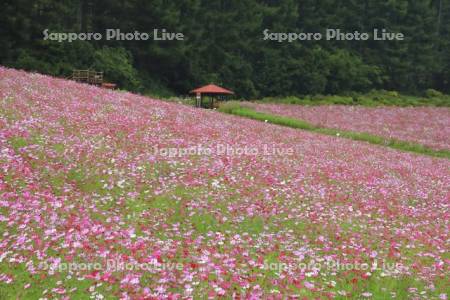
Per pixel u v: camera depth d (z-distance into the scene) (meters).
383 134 38.59
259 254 9.34
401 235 11.29
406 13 91.38
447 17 102.44
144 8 55.31
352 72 79.19
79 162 14.13
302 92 75.62
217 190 13.20
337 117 49.81
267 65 72.38
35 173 12.69
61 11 47.78
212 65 65.94
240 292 7.39
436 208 14.70
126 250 8.84
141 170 14.07
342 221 12.08
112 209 11.33
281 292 7.60
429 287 8.19
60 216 10.08
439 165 25.27
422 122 51.78
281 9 77.12
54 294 7.19
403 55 90.25
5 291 7.22
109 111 22.44
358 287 8.20
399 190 16.28
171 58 57.53
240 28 69.00
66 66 46.75
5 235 8.99
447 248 10.72
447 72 93.44
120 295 7.15
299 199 13.45
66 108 20.98
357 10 88.50
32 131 16.03
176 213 11.53
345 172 17.97
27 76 28.55
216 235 10.20
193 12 61.97
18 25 43.53
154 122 21.62
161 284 7.57
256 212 11.99
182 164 15.12
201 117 27.28
